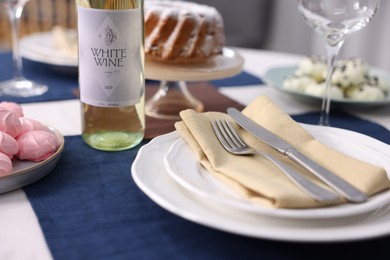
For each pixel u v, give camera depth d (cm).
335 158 52
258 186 44
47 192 52
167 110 77
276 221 43
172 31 77
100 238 44
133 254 42
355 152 57
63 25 174
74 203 50
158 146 57
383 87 92
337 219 43
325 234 39
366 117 84
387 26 209
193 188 44
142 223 47
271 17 265
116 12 58
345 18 69
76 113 80
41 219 47
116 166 59
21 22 172
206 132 56
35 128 59
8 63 112
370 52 221
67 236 44
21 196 52
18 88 91
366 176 47
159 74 74
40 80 98
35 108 81
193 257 42
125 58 60
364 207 43
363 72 91
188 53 77
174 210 42
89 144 64
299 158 51
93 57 60
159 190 46
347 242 46
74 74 102
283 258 43
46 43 114
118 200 51
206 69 77
